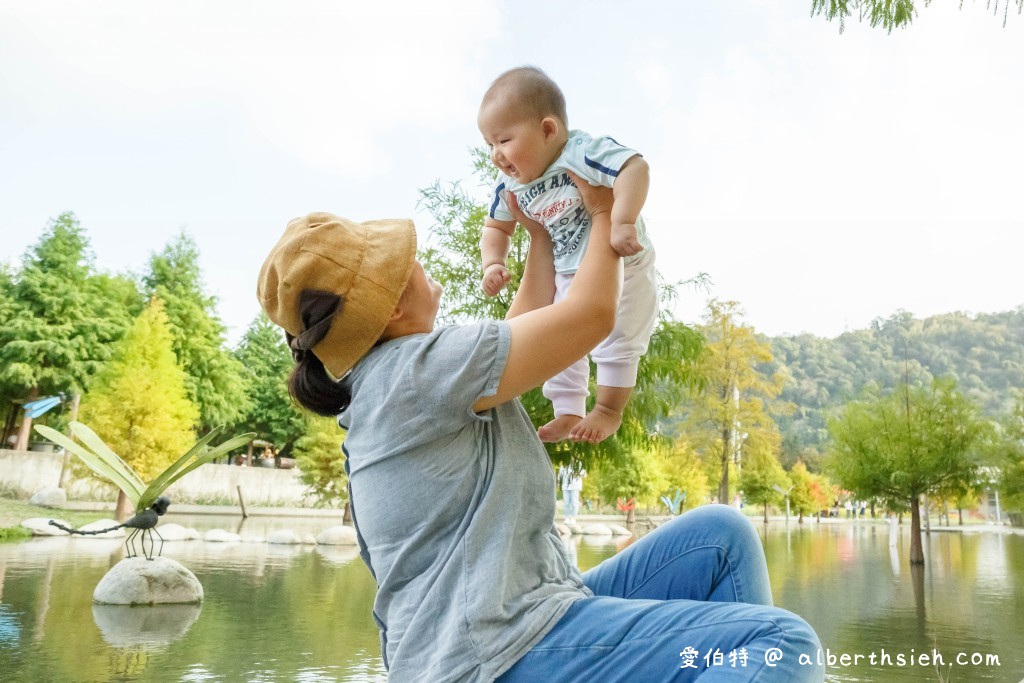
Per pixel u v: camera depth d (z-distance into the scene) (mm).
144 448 20516
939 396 16984
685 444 31797
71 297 29438
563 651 1126
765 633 1062
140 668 4938
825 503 59438
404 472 1201
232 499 30734
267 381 38781
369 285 1271
